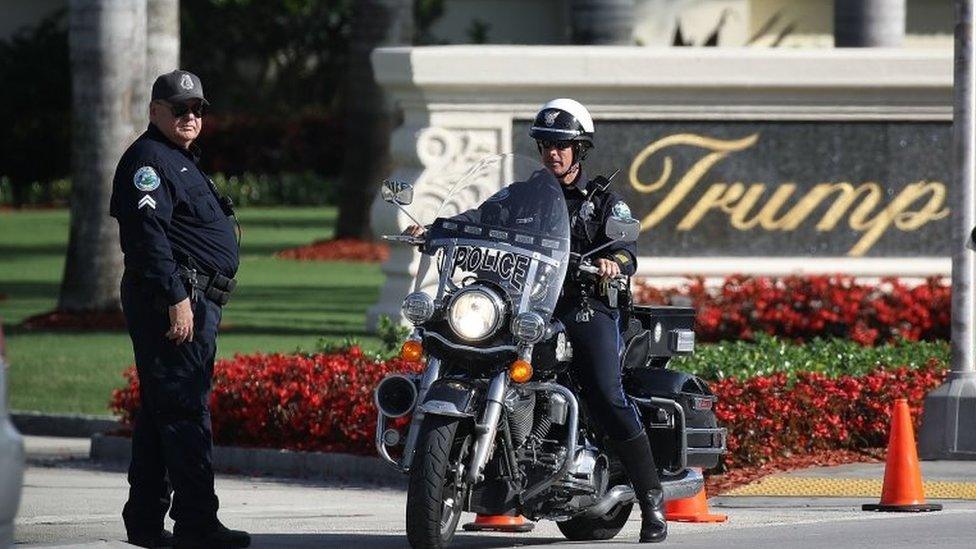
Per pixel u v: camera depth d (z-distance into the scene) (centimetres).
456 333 3123
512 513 3212
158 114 3212
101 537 3491
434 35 17475
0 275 10250
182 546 3203
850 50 6912
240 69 17925
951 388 4781
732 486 4394
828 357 5362
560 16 17388
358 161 11512
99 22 7631
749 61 6838
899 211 7006
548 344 3225
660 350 3575
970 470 4600
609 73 6762
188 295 3175
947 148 7012
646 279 6888
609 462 3406
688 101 6875
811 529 3631
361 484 4644
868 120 6969
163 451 3253
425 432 3075
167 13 7825
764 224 6950
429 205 6725
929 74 6919
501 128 6750
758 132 6944
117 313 7725
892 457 3984
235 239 3266
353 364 5003
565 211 3269
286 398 4897
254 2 17088
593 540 3578
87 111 7688
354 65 11406
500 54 6675
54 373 6419
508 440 3152
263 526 3731
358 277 10100
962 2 4803
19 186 16475
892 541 3428
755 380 4712
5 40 17150
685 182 6900
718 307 6794
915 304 6800
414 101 6756
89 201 7719
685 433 3466
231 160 16875
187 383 3180
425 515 3042
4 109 16362
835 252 6994
